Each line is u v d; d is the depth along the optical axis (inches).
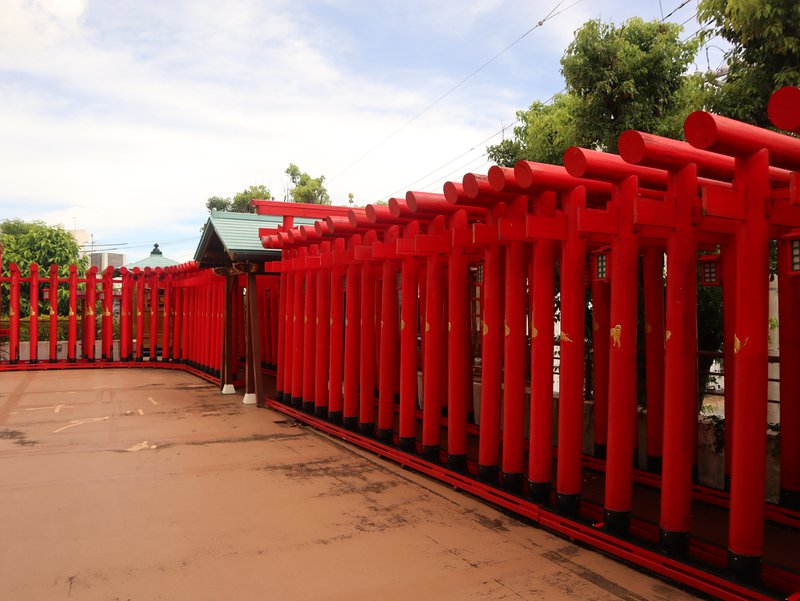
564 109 349.7
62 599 147.6
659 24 291.4
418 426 359.6
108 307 690.8
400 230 281.0
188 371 644.7
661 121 285.1
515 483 211.2
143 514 208.5
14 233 1065.5
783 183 162.7
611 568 164.2
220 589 152.9
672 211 157.8
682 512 157.8
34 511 211.5
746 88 217.3
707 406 283.3
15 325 650.8
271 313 631.2
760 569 141.8
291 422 373.4
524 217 204.2
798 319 204.7
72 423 368.5
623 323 172.2
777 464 218.2
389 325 294.0
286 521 201.6
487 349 224.7
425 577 159.2
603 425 263.4
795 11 196.1
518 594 149.5
